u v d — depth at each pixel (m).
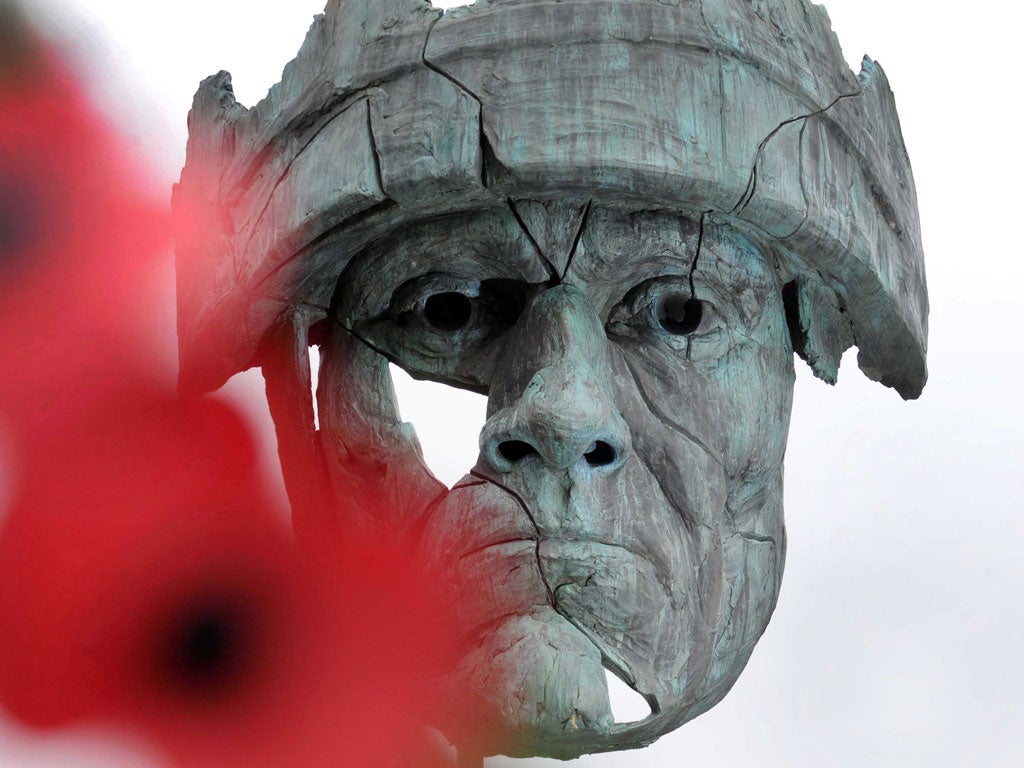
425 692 6.72
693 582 6.73
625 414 6.71
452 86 6.61
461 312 7.01
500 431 6.49
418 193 6.62
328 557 7.13
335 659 7.18
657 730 6.80
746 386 6.96
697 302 6.91
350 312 7.03
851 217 6.89
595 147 6.50
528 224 6.71
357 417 7.04
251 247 6.94
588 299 6.77
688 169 6.54
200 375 7.40
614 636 6.51
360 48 6.79
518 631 6.44
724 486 6.89
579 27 6.61
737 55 6.73
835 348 7.29
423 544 6.73
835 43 7.16
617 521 6.53
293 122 6.91
